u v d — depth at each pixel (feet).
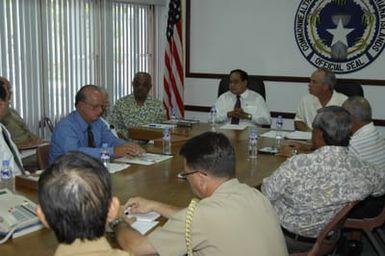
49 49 15.72
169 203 7.02
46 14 15.49
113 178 8.38
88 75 17.25
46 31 15.56
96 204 3.45
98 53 17.58
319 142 7.52
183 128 13.78
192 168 5.34
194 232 4.80
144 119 14.94
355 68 17.34
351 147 9.45
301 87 18.28
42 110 15.72
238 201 4.95
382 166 9.54
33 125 15.49
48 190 3.46
